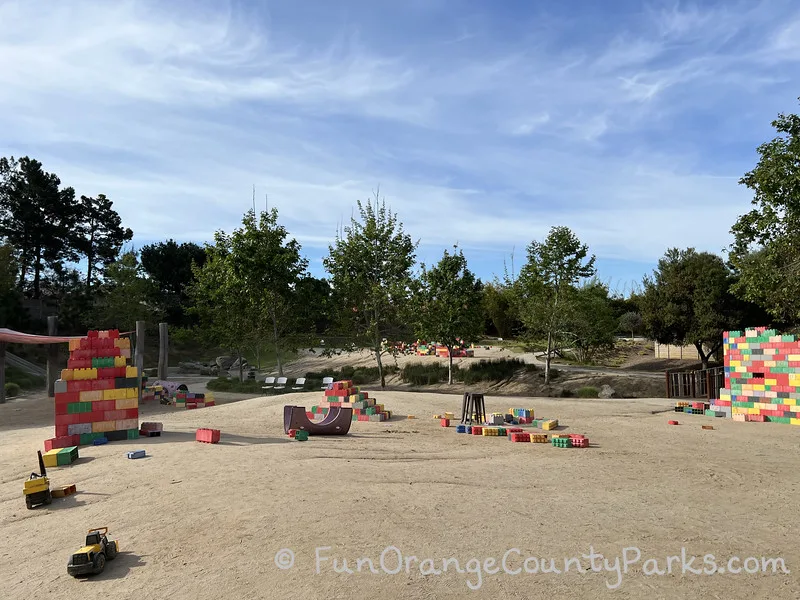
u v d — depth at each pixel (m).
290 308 37.94
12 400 29.62
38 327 54.81
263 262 35.34
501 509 8.21
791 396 19.44
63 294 58.72
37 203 60.69
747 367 20.67
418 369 40.72
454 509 8.17
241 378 37.78
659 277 38.72
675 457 12.91
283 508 8.09
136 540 7.12
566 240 36.31
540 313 36.25
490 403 24.17
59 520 8.14
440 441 14.88
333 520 7.57
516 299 39.97
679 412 22.38
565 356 49.00
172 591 5.67
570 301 36.50
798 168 19.20
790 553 6.58
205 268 41.09
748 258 27.64
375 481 9.88
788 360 19.64
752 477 10.84
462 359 44.81
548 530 7.29
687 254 38.53
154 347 61.56
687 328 36.50
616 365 46.47
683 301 37.03
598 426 18.28
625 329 62.69
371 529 7.23
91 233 67.00
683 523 7.68
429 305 37.09
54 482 10.27
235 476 10.08
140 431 15.38
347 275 37.41
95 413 14.39
